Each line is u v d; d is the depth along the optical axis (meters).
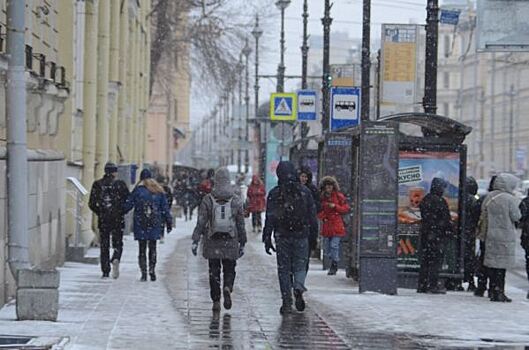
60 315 28.62
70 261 45.91
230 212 30.48
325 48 61.56
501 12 47.16
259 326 28.31
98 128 60.12
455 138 38.84
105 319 28.36
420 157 38.78
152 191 39.25
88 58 55.56
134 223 39.56
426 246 37.72
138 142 91.12
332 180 44.88
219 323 28.59
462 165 38.78
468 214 39.91
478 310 33.03
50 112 41.78
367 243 36.72
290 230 30.52
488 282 38.91
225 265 30.88
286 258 30.77
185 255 54.34
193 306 32.16
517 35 47.12
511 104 180.50
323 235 44.97
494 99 198.25
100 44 59.91
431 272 37.84
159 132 157.75
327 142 47.97
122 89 74.69
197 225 30.67
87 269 43.56
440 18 49.16
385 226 36.66
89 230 53.72
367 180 36.50
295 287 30.83
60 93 42.66
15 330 25.69
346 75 65.81
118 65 70.12
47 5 41.62
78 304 31.55
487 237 35.72
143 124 98.44
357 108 54.59
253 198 77.56
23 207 28.73
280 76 91.88
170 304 32.44
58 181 41.84
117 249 40.09
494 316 31.66
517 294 39.69
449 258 39.31
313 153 59.91
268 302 33.81
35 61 37.78
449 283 39.53
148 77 101.88
